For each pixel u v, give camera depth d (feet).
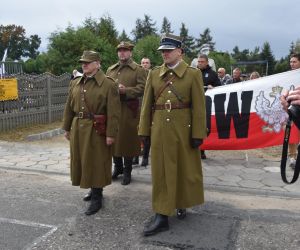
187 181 15.11
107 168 16.74
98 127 16.37
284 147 9.30
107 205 17.47
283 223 15.60
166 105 14.93
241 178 21.21
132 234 14.55
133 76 20.33
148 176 21.59
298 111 8.41
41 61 72.79
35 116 37.47
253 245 13.73
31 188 19.86
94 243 13.83
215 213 16.61
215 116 23.89
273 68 261.85
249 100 23.57
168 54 14.89
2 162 24.62
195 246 13.61
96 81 16.46
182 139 14.92
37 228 15.02
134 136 20.22
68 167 23.59
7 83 33.47
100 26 86.22
